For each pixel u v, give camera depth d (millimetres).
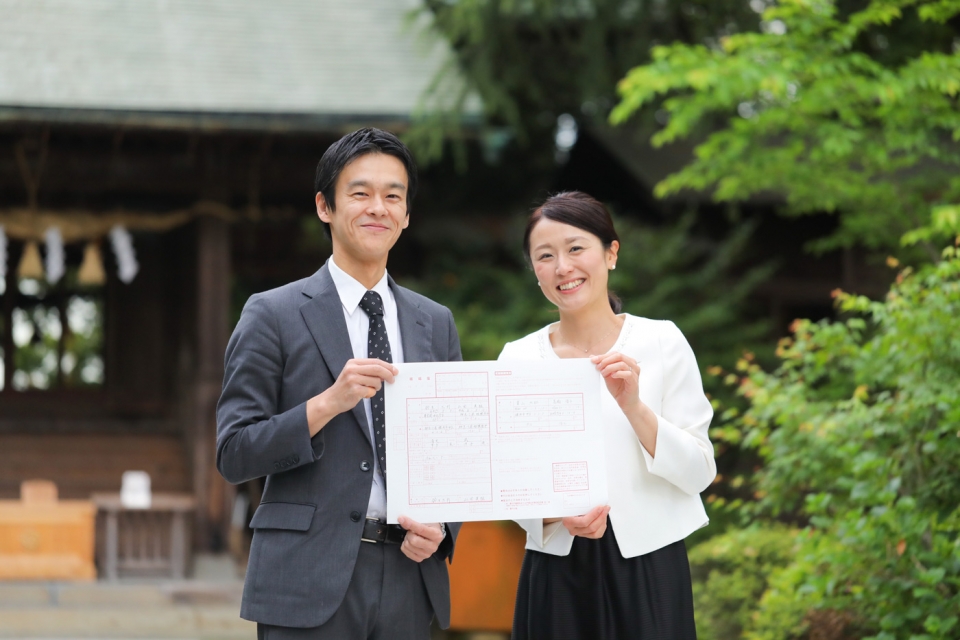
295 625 2389
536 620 2668
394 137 2561
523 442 2486
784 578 3963
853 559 3734
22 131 8133
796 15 5547
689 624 2619
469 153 11367
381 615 2479
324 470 2459
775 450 4309
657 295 8742
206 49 9102
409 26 9688
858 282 9359
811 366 5156
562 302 2684
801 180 6316
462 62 9711
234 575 7426
